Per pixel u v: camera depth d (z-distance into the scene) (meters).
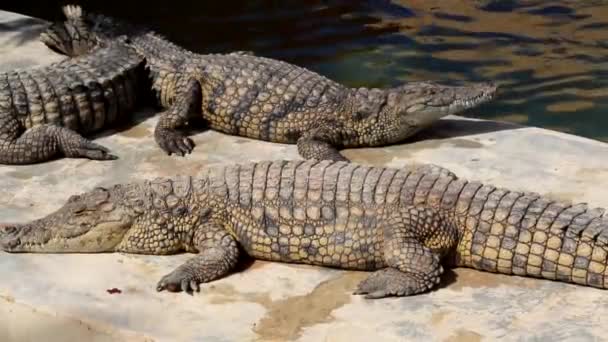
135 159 12.65
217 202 10.30
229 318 9.38
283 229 10.09
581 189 11.48
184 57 14.01
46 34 15.98
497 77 17.78
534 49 18.86
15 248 10.51
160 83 13.88
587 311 9.19
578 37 19.33
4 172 12.32
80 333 9.44
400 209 9.84
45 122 12.85
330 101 13.02
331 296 9.66
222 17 20.75
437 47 19.06
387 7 21.17
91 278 10.07
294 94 13.09
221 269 9.98
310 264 10.19
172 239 10.38
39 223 10.59
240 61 13.60
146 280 10.02
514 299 9.42
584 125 16.09
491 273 9.81
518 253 9.55
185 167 12.42
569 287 9.52
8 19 17.62
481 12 20.75
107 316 9.42
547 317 9.15
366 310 9.38
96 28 15.56
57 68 13.55
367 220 9.90
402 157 12.69
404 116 12.73
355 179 10.16
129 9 21.28
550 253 9.45
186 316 9.42
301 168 10.42
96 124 13.31
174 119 13.17
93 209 10.42
